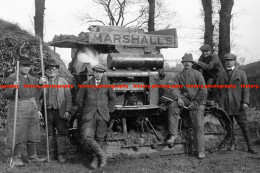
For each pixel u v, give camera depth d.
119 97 5.67
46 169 4.72
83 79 5.87
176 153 5.56
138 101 5.79
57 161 5.25
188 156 5.46
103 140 4.95
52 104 5.21
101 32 5.69
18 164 4.82
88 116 4.79
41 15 11.90
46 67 5.39
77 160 5.31
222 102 5.95
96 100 4.83
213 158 5.34
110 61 5.38
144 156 5.31
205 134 5.87
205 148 5.76
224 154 5.66
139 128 5.65
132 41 5.88
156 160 5.16
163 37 6.10
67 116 5.16
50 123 5.35
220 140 5.96
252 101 14.30
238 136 7.34
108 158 5.08
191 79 5.58
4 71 8.30
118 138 5.12
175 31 6.24
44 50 9.12
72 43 5.97
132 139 5.23
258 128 7.87
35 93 5.13
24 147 6.09
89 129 4.76
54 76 5.30
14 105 4.84
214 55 6.57
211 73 6.54
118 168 4.69
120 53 5.49
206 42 11.09
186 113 5.77
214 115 6.11
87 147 4.99
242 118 5.84
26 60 4.95
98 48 6.12
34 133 5.03
